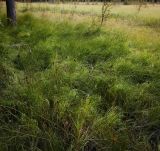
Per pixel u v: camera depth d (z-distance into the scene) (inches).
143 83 171.2
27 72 173.6
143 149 116.2
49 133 119.0
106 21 380.8
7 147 113.7
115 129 132.3
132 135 125.6
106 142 116.7
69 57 208.8
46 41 242.4
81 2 733.9
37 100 141.0
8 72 174.9
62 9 515.5
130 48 236.1
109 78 171.3
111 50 225.9
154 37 282.2
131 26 356.5
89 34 292.0
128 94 156.5
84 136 118.8
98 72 185.0
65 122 128.5
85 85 168.2
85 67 191.2
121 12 509.7
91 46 237.5
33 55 209.3
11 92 150.0
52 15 409.7
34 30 289.4
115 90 157.5
